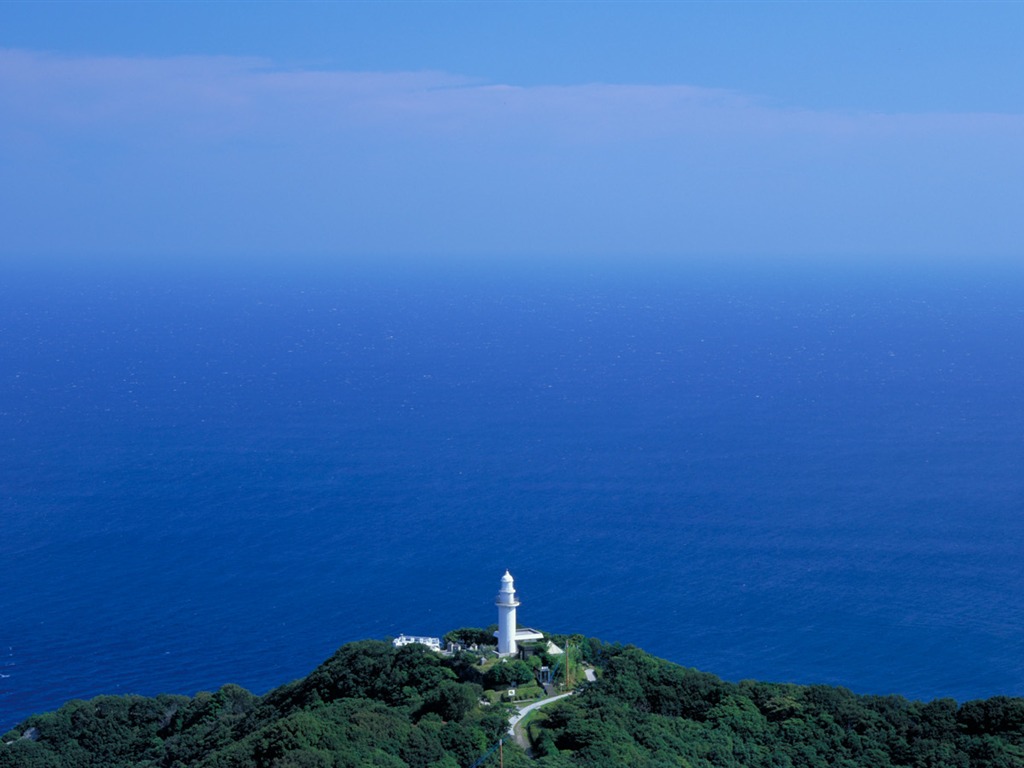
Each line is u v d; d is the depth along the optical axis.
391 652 152.62
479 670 143.75
